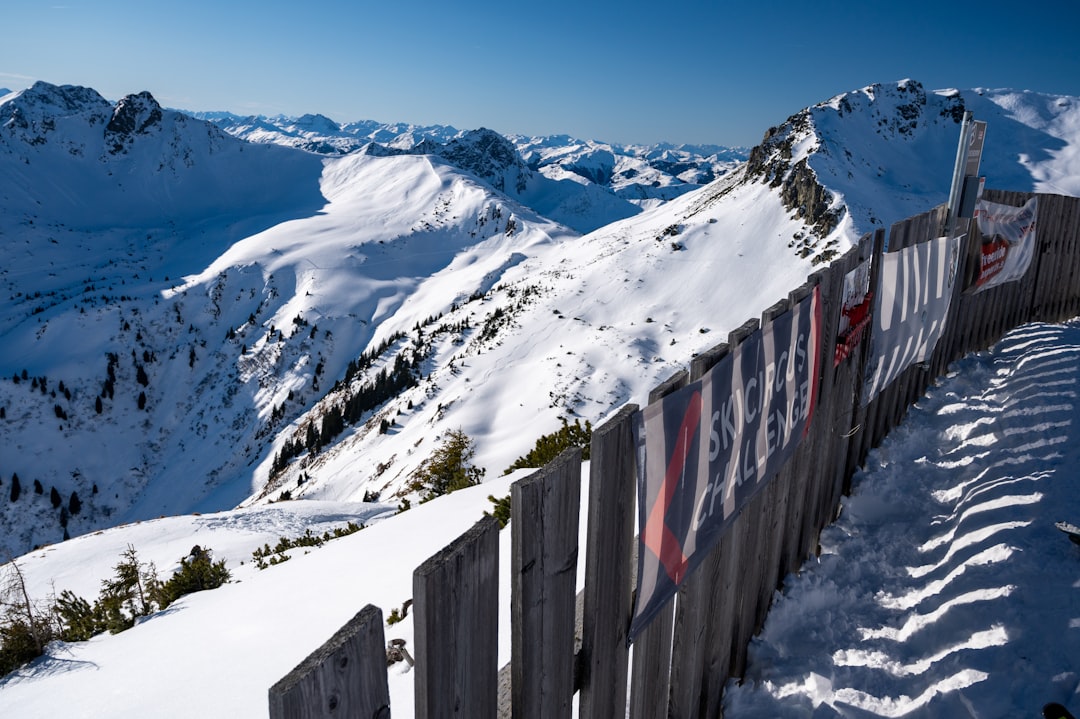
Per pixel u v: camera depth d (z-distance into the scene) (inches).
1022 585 111.3
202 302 7603.4
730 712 105.3
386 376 5201.8
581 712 68.3
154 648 199.5
